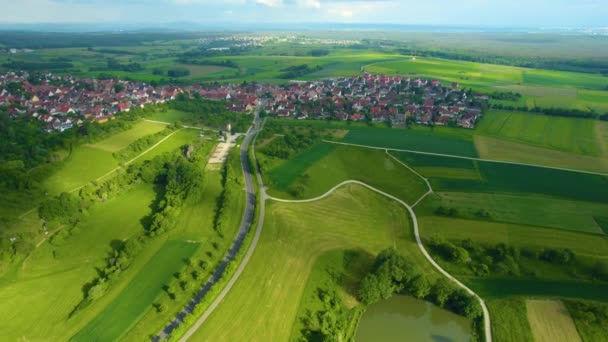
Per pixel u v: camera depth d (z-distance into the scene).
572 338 89.50
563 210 139.25
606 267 107.06
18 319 93.81
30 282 105.94
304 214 140.88
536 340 89.31
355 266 114.19
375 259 115.94
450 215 137.25
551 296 102.06
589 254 115.62
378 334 95.31
